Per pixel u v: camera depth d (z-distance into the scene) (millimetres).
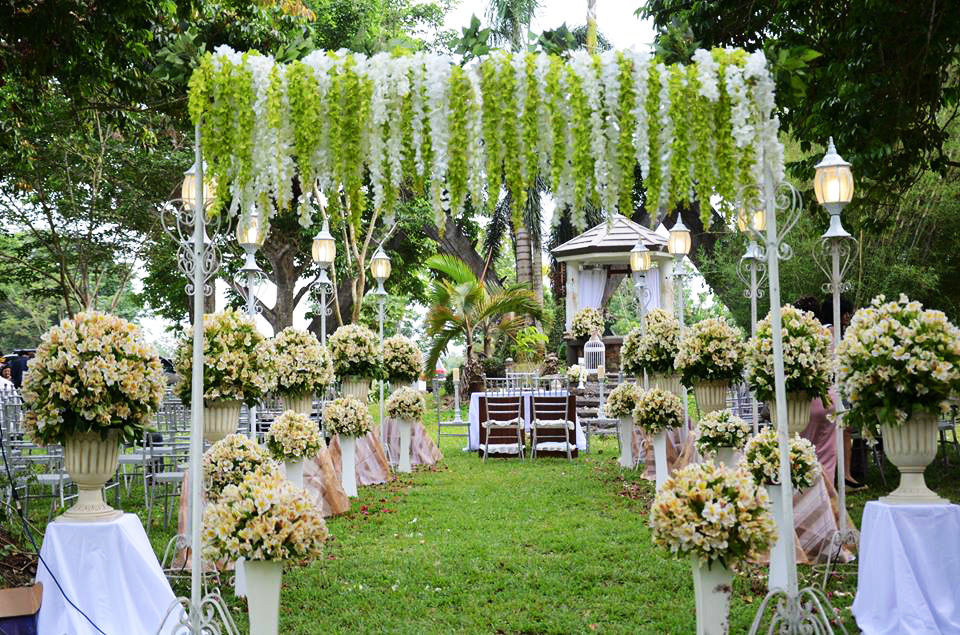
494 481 9211
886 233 10742
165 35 6840
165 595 4164
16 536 4824
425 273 25344
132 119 9211
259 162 3832
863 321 4215
